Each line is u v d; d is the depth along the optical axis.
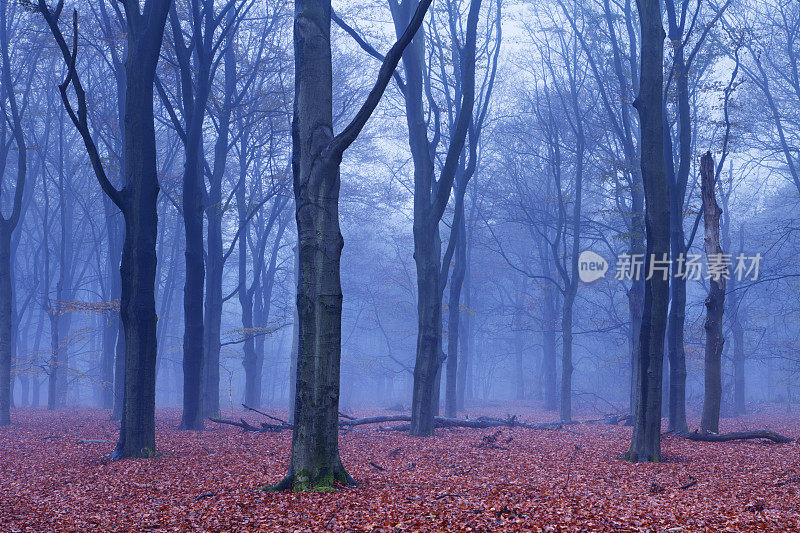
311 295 10.49
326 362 10.50
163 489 10.81
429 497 9.55
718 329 19.50
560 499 9.49
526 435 20.73
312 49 10.74
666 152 22.16
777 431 23.02
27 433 20.31
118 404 26.22
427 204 20.23
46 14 12.66
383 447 16.59
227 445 16.58
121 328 26.69
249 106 29.58
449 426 23.11
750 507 8.94
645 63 14.70
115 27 27.36
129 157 14.84
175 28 19.94
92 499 10.20
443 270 22.69
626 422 26.98
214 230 25.11
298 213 10.67
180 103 25.52
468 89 19.11
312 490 10.05
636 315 26.56
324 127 10.66
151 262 14.92
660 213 14.56
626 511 8.66
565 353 29.70
